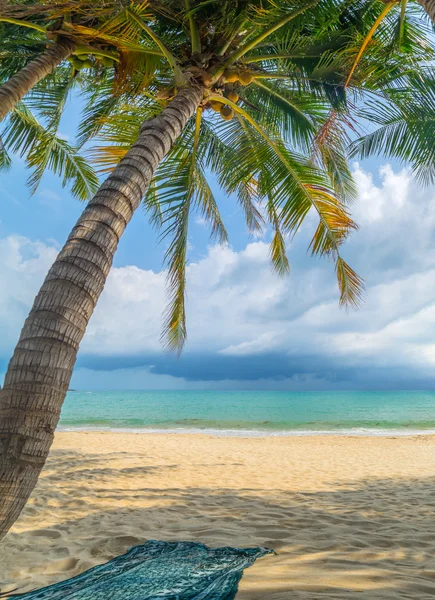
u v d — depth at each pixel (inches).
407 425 978.7
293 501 221.5
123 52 201.8
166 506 211.5
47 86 294.8
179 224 260.7
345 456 425.1
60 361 83.0
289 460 389.1
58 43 215.9
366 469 339.3
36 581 120.0
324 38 209.6
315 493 242.2
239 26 202.2
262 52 235.9
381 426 963.3
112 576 112.8
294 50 210.7
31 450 76.6
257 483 273.1
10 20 211.0
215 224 331.9
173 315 268.4
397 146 230.5
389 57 209.0
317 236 275.4
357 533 161.6
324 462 379.6
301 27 209.0
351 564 122.2
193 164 257.6
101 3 180.9
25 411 77.7
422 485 270.1
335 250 271.0
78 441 514.9
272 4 190.7
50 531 170.1
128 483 269.3
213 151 303.3
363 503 217.3
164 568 118.2
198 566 120.1
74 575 125.0
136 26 186.1
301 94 252.5
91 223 102.1
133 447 463.2
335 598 92.4
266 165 277.0
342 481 283.4
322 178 256.8
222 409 1790.1
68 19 201.0
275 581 105.6
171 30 216.4
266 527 172.4
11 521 74.7
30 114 328.5
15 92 201.8
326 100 243.1
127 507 209.3
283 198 268.5
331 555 132.7
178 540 155.6
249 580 107.0
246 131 282.0
